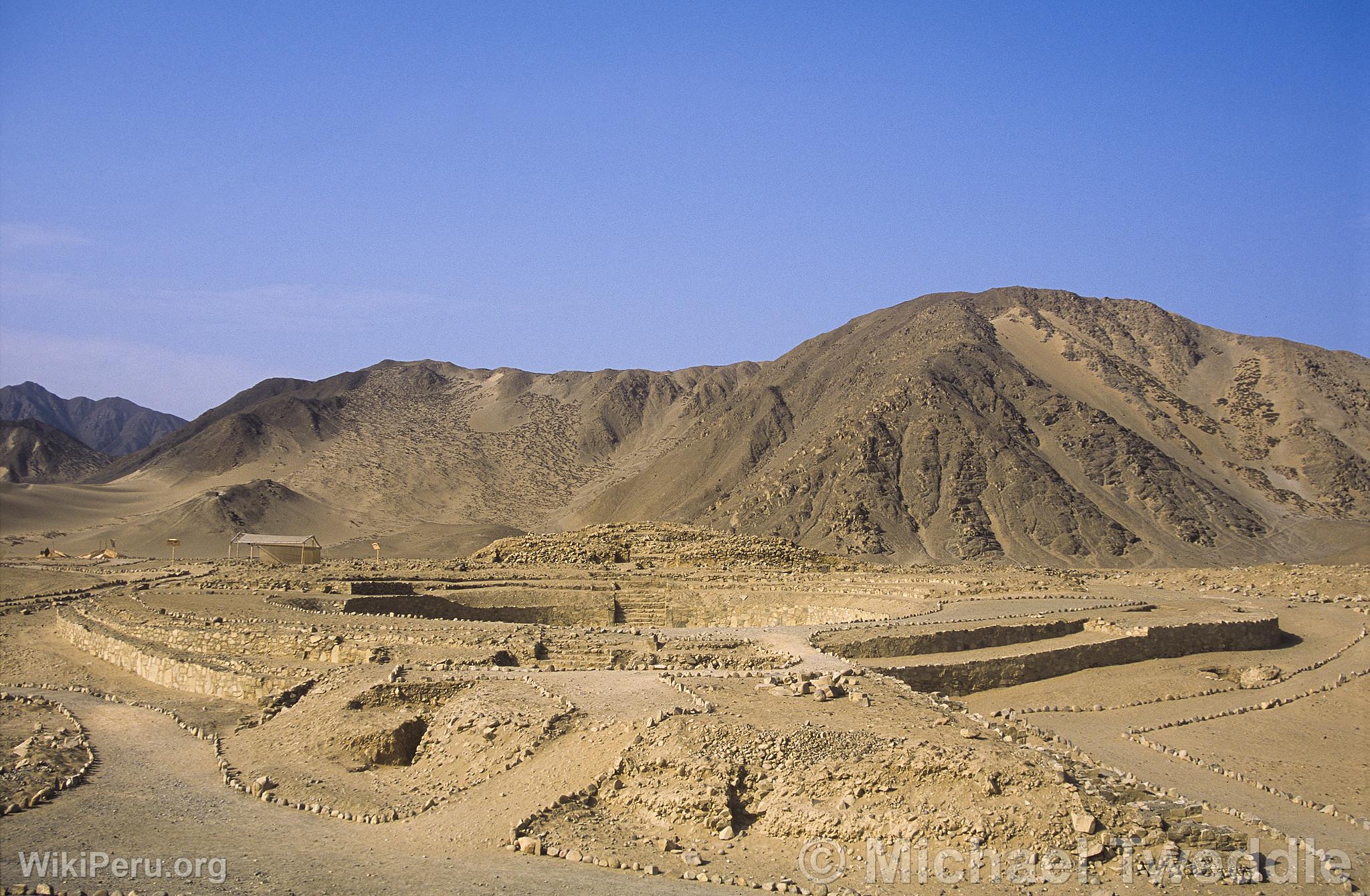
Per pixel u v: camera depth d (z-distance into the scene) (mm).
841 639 45625
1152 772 35062
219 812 29328
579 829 27531
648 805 28344
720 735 30312
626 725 31500
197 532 154625
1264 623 55812
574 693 35125
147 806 29625
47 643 55906
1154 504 154500
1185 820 27547
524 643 43406
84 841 26578
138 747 36062
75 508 177250
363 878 24828
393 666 40062
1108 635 51625
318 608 59625
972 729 31531
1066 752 32312
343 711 35938
